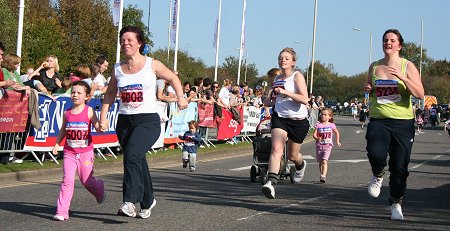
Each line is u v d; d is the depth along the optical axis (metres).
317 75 96.69
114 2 19.80
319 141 11.78
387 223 7.46
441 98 83.25
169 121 16.81
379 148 7.35
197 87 18.42
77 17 55.78
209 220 7.36
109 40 56.22
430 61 104.31
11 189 9.66
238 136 21.27
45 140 12.08
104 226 6.76
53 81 13.09
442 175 14.04
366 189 10.86
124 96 6.93
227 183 11.44
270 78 10.74
